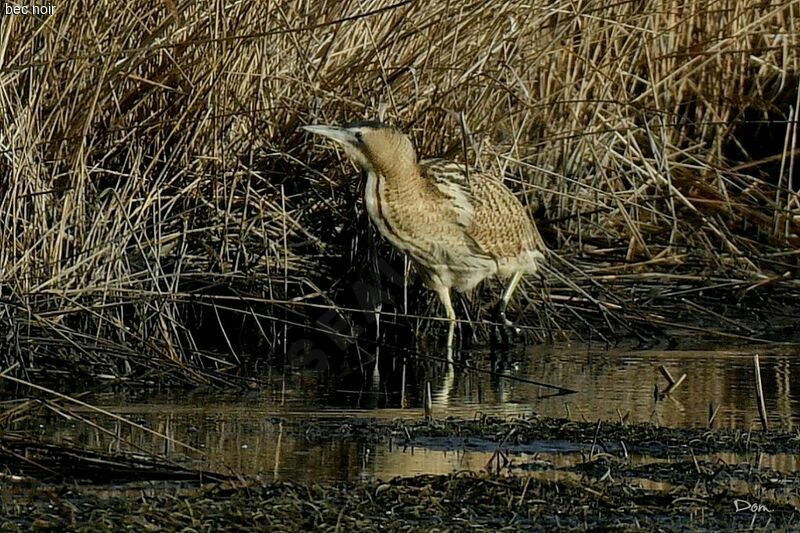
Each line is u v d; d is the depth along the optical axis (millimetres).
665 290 14094
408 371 11438
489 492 7160
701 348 12570
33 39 11133
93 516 6523
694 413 9492
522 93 13648
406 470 7742
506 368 11562
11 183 10836
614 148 15633
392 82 13000
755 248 14883
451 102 13195
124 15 11664
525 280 13617
